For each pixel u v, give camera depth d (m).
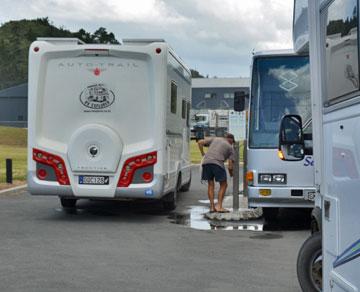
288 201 10.52
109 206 13.90
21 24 122.38
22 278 7.12
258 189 10.60
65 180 11.38
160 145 11.28
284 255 8.59
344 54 4.20
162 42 11.32
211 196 12.51
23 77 106.00
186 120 15.01
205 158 12.48
